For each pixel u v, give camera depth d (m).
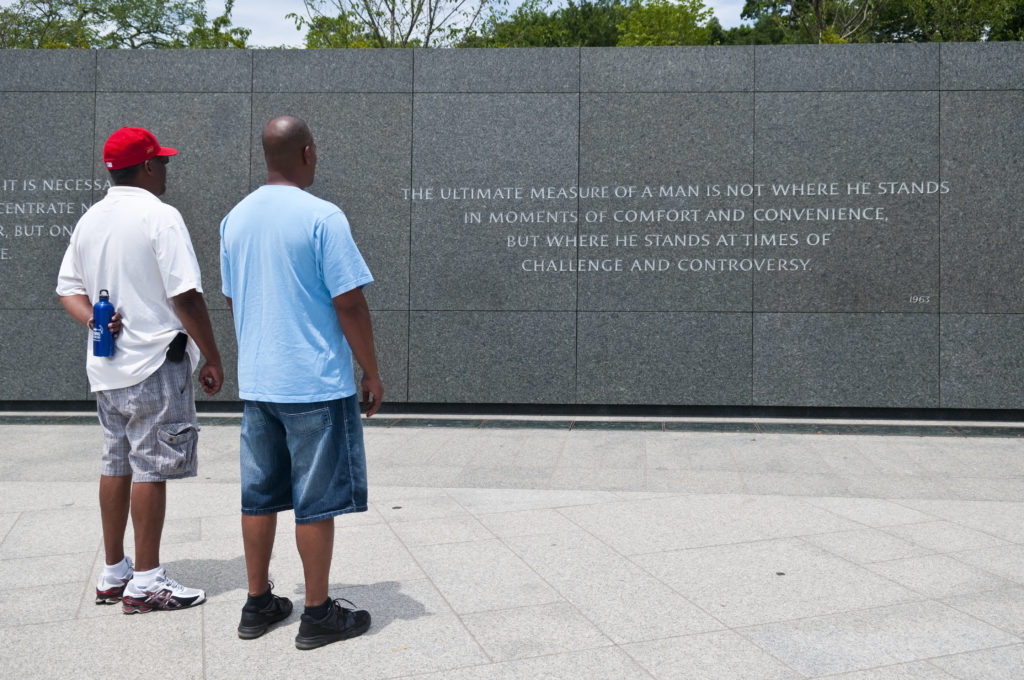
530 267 8.77
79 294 3.42
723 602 3.36
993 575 3.69
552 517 4.70
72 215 8.88
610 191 8.70
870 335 8.48
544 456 6.60
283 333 2.92
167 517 4.68
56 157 8.87
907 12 26.45
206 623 3.15
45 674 2.69
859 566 3.82
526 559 3.92
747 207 8.58
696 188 8.62
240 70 8.89
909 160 8.41
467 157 8.79
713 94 8.60
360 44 18.48
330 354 2.96
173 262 3.25
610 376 8.73
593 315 8.73
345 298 2.90
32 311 8.90
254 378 2.95
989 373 8.37
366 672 2.71
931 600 3.38
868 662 2.78
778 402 8.57
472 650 2.89
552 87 8.73
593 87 8.70
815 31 26.52
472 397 8.82
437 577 3.67
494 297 8.80
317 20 18.86
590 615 3.21
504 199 8.77
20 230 8.88
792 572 3.73
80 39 24.80
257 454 3.03
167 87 8.89
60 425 8.03
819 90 8.50
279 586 3.57
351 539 4.25
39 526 4.46
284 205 2.96
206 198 8.92
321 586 2.95
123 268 3.27
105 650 2.89
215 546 4.13
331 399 2.95
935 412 8.48
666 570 3.76
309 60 8.87
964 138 8.36
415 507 4.93
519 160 8.76
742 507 4.93
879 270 8.46
